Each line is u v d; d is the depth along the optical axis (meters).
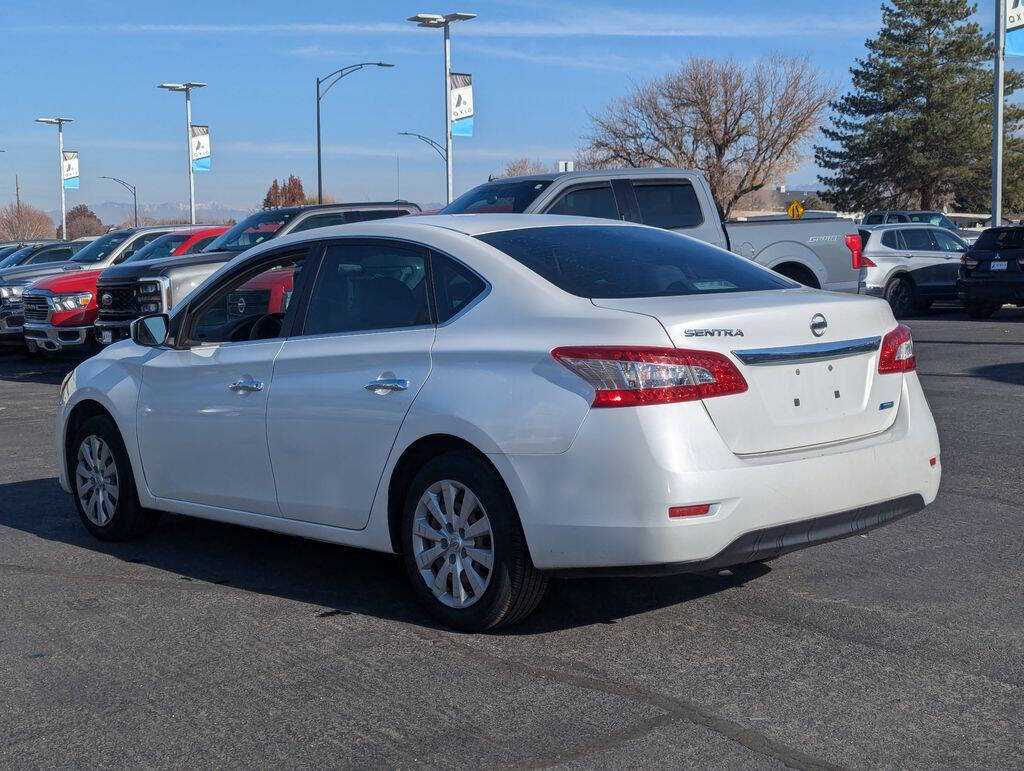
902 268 22.12
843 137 63.00
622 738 3.72
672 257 5.23
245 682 4.32
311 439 5.24
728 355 4.36
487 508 4.60
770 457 4.41
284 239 5.76
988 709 3.90
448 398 4.67
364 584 5.62
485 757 3.61
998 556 5.82
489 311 4.77
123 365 6.38
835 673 4.25
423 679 4.30
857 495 4.60
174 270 13.63
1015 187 60.44
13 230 97.06
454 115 35.81
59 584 5.71
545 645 4.64
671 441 4.21
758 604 5.11
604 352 4.30
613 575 4.35
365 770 3.54
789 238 13.42
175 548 6.41
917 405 4.97
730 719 3.85
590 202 11.75
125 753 3.73
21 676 4.44
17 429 11.01
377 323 5.16
